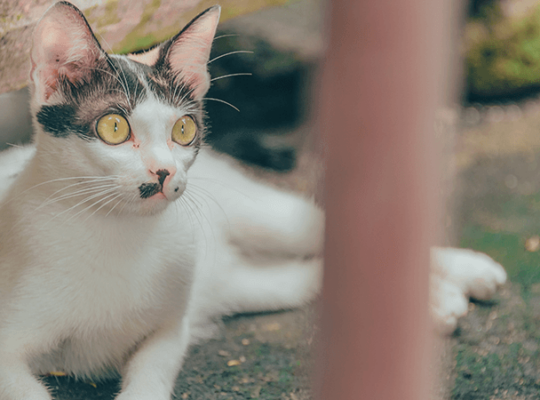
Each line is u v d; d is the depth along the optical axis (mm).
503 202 3885
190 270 2051
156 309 1970
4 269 1840
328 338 931
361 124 860
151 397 1783
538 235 3404
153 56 1885
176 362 1971
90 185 1699
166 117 1703
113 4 2117
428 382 926
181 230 2023
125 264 1861
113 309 1892
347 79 856
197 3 2271
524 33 5672
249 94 5020
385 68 841
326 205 906
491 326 2430
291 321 2615
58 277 1811
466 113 5496
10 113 3449
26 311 1804
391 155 861
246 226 2898
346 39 846
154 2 2191
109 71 1688
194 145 1854
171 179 1676
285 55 5082
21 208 1840
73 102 1679
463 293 2605
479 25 5656
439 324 2266
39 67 1673
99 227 1810
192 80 1865
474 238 3357
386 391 917
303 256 3021
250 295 2684
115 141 1664
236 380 2080
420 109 851
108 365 2059
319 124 978
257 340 2414
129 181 1649
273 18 5324
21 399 1680
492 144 4867
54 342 1892
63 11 1623
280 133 4914
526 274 2920
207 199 2715
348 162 876
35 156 1833
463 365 2133
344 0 836
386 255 885
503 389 2002
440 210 896
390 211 874
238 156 4410
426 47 835
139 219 1859
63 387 1984
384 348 907
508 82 5672
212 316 2623
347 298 906
